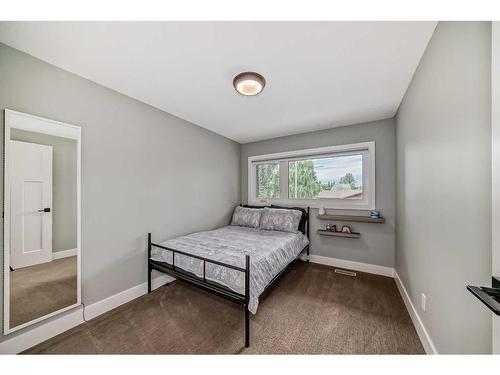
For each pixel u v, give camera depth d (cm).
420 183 151
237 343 146
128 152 206
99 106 183
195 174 289
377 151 274
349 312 183
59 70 159
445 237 111
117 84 184
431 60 127
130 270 205
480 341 84
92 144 178
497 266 62
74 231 169
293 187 344
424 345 138
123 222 200
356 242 287
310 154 321
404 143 202
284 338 151
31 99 146
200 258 169
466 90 92
